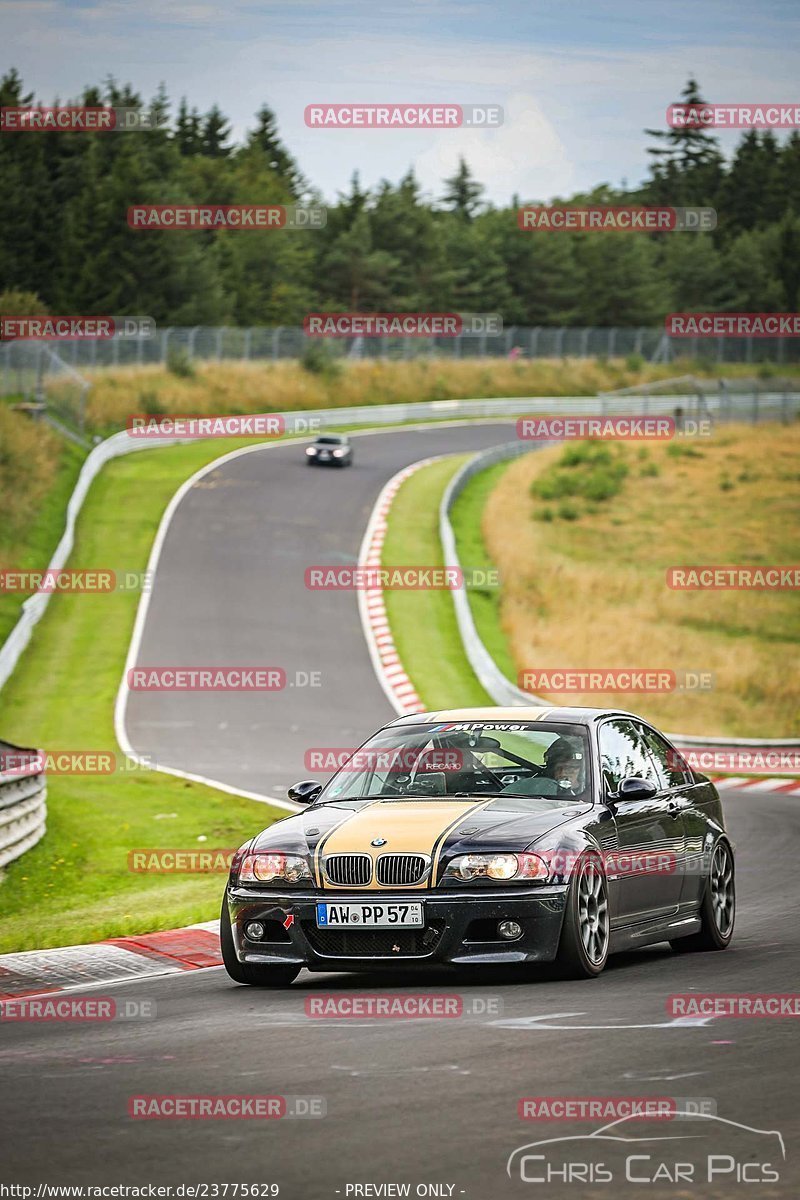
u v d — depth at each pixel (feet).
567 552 266.98
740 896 69.97
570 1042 37.29
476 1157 27.81
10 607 194.39
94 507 256.93
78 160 557.33
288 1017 41.91
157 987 48.60
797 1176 26.61
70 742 144.56
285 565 231.09
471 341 496.64
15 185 525.34
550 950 45.44
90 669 176.35
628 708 184.96
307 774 126.31
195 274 488.44
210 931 59.62
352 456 333.21
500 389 471.21
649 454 354.13
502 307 629.92
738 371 524.52
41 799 89.61
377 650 191.52
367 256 590.55
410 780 51.70
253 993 46.80
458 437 394.52
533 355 505.25
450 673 185.68
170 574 222.07
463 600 204.64
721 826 57.31
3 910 70.74
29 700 163.22
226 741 146.20
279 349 425.28
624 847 49.60
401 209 609.83
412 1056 36.06
